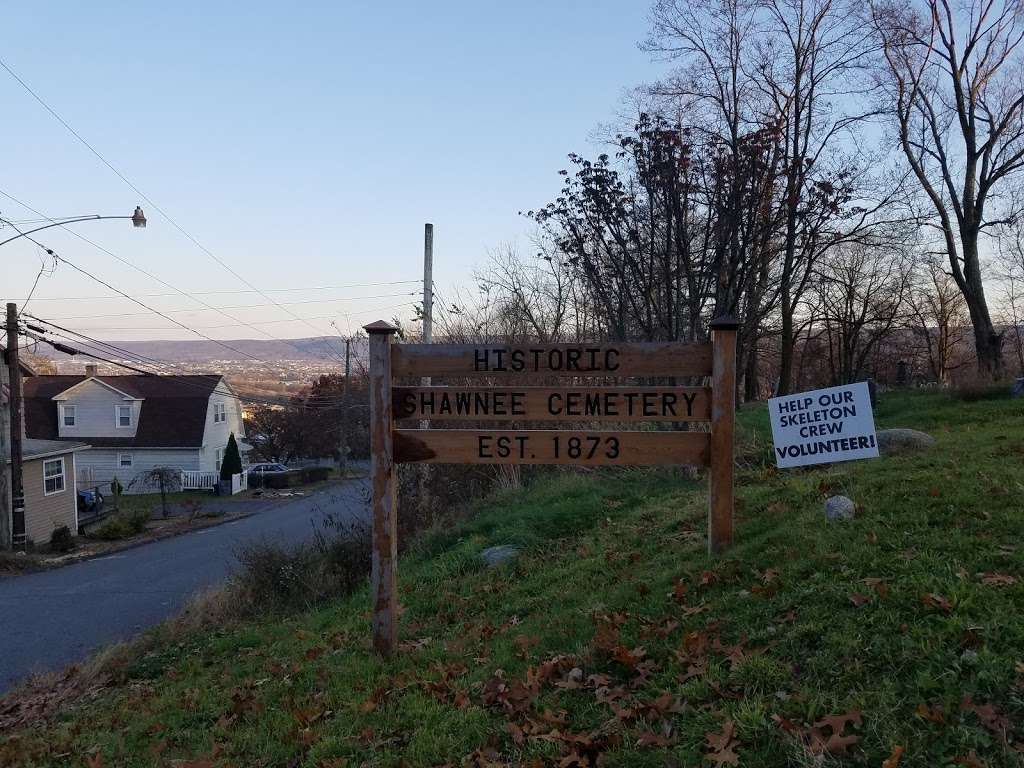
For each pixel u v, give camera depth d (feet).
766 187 43.55
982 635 13.11
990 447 28.04
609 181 43.42
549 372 19.77
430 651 19.56
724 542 20.26
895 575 15.84
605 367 19.70
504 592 24.36
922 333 142.31
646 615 17.85
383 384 19.75
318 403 190.39
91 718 22.25
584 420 19.84
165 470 136.46
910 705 12.02
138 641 32.48
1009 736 11.00
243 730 17.61
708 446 20.11
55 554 85.92
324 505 116.37
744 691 13.51
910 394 64.69
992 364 85.66
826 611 15.15
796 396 24.11
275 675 21.09
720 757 11.65
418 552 33.96
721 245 43.98
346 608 27.68
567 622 18.95
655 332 47.21
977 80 86.07
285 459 217.77
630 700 14.32
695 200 46.91
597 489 36.83
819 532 19.35
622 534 27.71
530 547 29.60
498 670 17.08
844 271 122.72
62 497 102.78
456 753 13.96
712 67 78.69
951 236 89.45
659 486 36.04
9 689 31.83
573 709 14.64
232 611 33.30
